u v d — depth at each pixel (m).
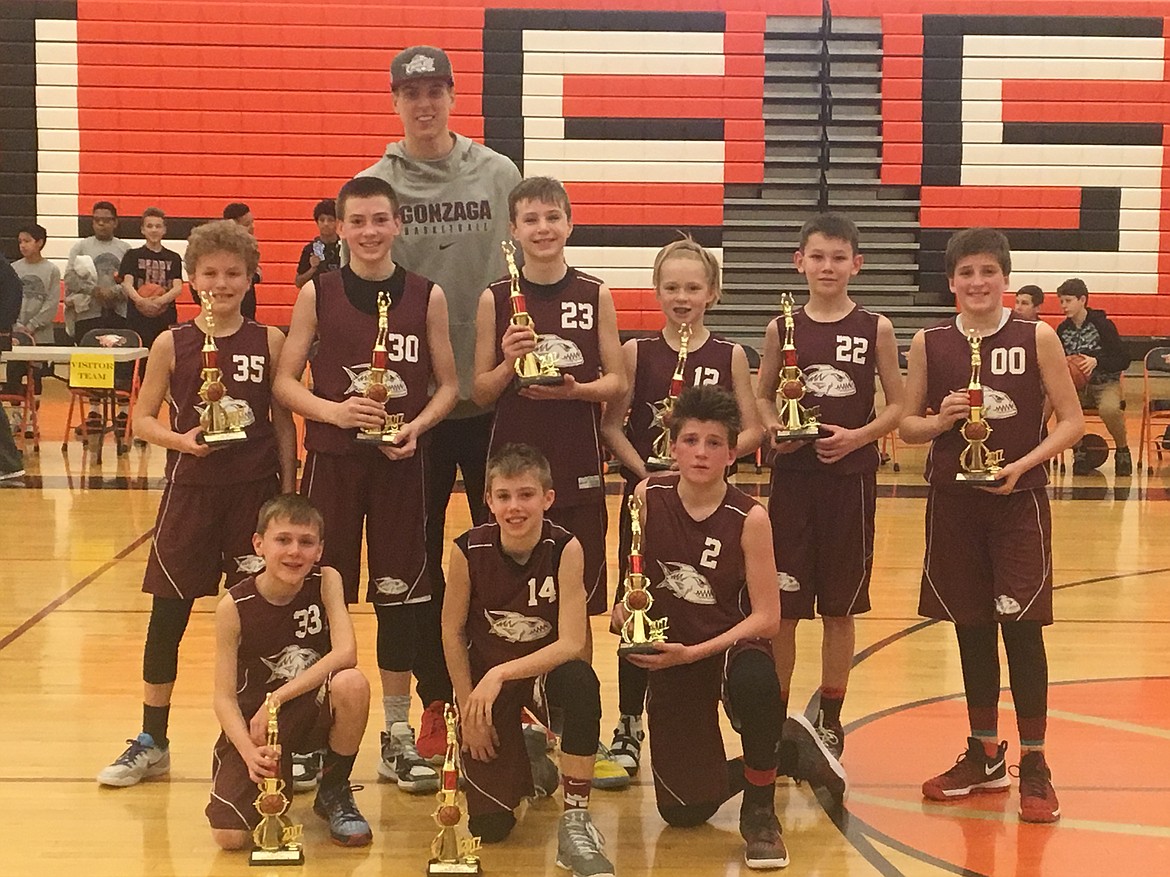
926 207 11.82
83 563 5.88
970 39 11.73
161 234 9.34
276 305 11.79
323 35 11.65
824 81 11.76
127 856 2.88
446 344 3.41
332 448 3.29
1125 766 3.52
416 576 3.37
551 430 3.39
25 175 11.66
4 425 7.88
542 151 11.82
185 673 4.32
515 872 2.85
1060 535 6.80
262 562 3.35
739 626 3.04
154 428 3.30
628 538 3.51
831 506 3.46
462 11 11.69
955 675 4.40
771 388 3.63
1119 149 11.77
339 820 3.01
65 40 11.55
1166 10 11.72
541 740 3.32
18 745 3.61
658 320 11.91
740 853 2.96
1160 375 11.71
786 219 11.84
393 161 3.68
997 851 2.95
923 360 3.38
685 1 11.76
